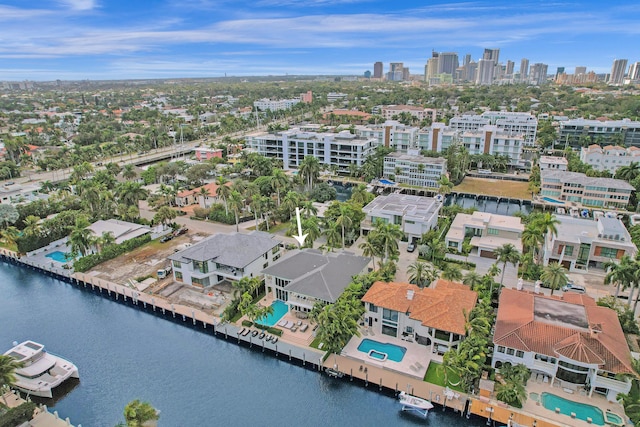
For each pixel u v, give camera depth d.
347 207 105.81
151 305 83.75
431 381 60.72
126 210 126.50
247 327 74.81
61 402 61.19
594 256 91.62
